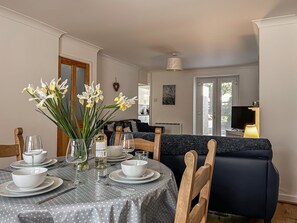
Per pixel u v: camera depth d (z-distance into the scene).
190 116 7.47
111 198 1.01
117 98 1.49
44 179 1.13
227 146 2.25
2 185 1.12
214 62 6.34
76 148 1.33
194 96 7.46
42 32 3.56
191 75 7.46
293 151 3.12
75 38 4.19
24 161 1.63
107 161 1.67
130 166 1.27
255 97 6.65
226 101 7.15
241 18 3.21
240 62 6.33
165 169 1.51
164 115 7.83
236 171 2.23
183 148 2.35
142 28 3.67
